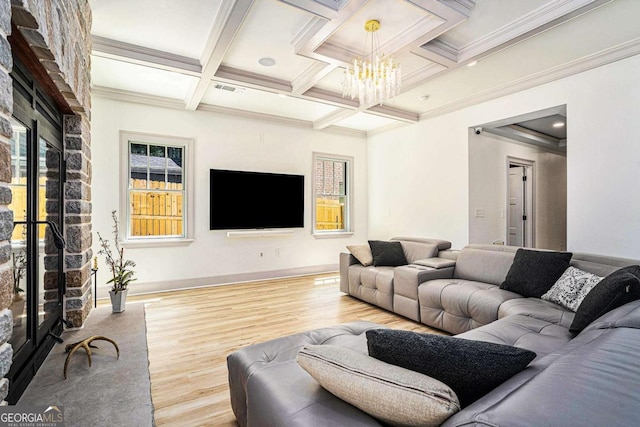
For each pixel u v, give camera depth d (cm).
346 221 611
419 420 75
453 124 457
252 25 269
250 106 473
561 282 235
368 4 245
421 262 352
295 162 546
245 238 498
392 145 567
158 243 432
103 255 399
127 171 419
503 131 473
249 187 498
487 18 263
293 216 539
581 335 130
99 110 399
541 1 242
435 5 231
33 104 165
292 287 465
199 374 219
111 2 241
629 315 119
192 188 456
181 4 244
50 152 203
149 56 308
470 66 333
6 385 105
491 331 187
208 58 303
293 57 325
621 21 256
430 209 494
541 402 57
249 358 154
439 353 91
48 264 200
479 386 88
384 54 305
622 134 298
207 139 468
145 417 141
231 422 170
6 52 102
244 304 380
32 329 169
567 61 325
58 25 152
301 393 112
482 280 312
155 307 366
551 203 581
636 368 63
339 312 353
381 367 89
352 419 92
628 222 294
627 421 49
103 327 238
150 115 429
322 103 427
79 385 163
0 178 101
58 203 219
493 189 472
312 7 229
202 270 464
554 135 545
